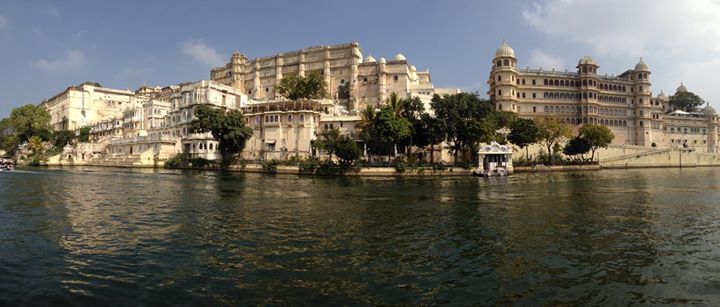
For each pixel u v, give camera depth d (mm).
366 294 11148
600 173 69938
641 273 12992
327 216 22906
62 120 151750
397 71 110000
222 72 135625
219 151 83125
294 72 119188
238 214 23406
